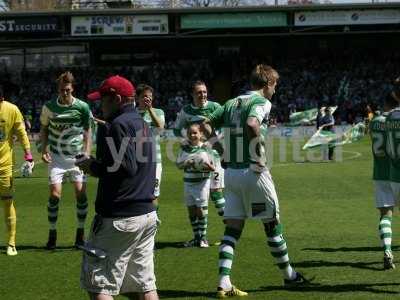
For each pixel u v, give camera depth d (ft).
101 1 242.78
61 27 222.07
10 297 35.68
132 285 27.81
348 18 218.59
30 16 221.05
